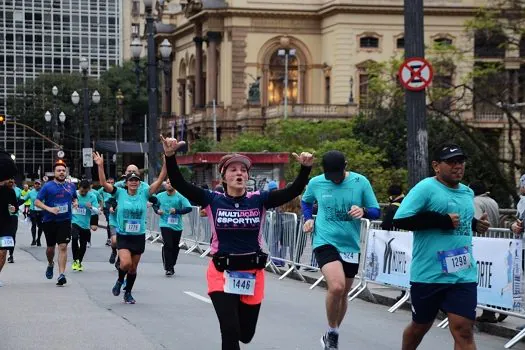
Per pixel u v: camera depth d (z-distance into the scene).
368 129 59.94
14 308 15.73
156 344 12.38
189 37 95.00
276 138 64.31
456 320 9.45
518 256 13.67
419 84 19.00
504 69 49.00
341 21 83.75
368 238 18.33
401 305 17.20
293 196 9.67
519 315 13.55
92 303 16.53
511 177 44.12
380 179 49.06
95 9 137.50
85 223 22.95
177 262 27.22
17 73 134.00
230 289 9.30
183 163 49.31
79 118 109.62
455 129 49.22
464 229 9.66
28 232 43.62
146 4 39.00
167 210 22.55
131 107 111.69
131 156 103.38
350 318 15.73
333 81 84.44
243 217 9.46
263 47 86.75
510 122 44.75
